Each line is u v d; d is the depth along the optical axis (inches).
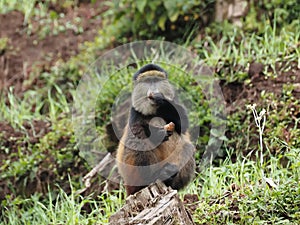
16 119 562.3
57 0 692.1
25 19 671.8
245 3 579.8
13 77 629.3
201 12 597.0
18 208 491.5
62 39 651.5
